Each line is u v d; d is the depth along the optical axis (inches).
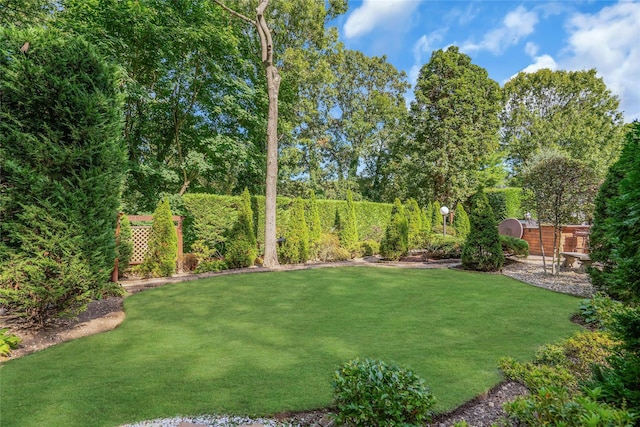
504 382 108.3
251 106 567.8
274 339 153.6
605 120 915.4
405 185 800.3
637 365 75.8
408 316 188.4
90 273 173.8
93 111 174.6
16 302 161.0
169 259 322.0
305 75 640.4
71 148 170.1
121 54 427.8
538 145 818.2
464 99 714.2
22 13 416.2
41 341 156.9
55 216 163.3
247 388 106.0
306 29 637.3
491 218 347.9
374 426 77.7
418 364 121.6
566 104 964.0
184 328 171.8
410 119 773.3
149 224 371.6
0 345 138.3
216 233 399.9
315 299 231.1
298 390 104.3
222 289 263.3
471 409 94.8
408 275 322.7
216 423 88.4
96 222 176.2
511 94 1031.0
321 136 862.5
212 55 508.4
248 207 391.2
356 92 944.3
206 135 552.1
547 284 275.6
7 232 156.6
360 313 196.1
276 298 235.0
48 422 89.4
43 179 159.3
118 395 103.0
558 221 306.8
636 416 61.6
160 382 111.1
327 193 862.5
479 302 217.3
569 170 295.0
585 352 120.0
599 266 230.7
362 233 604.1
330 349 139.6
